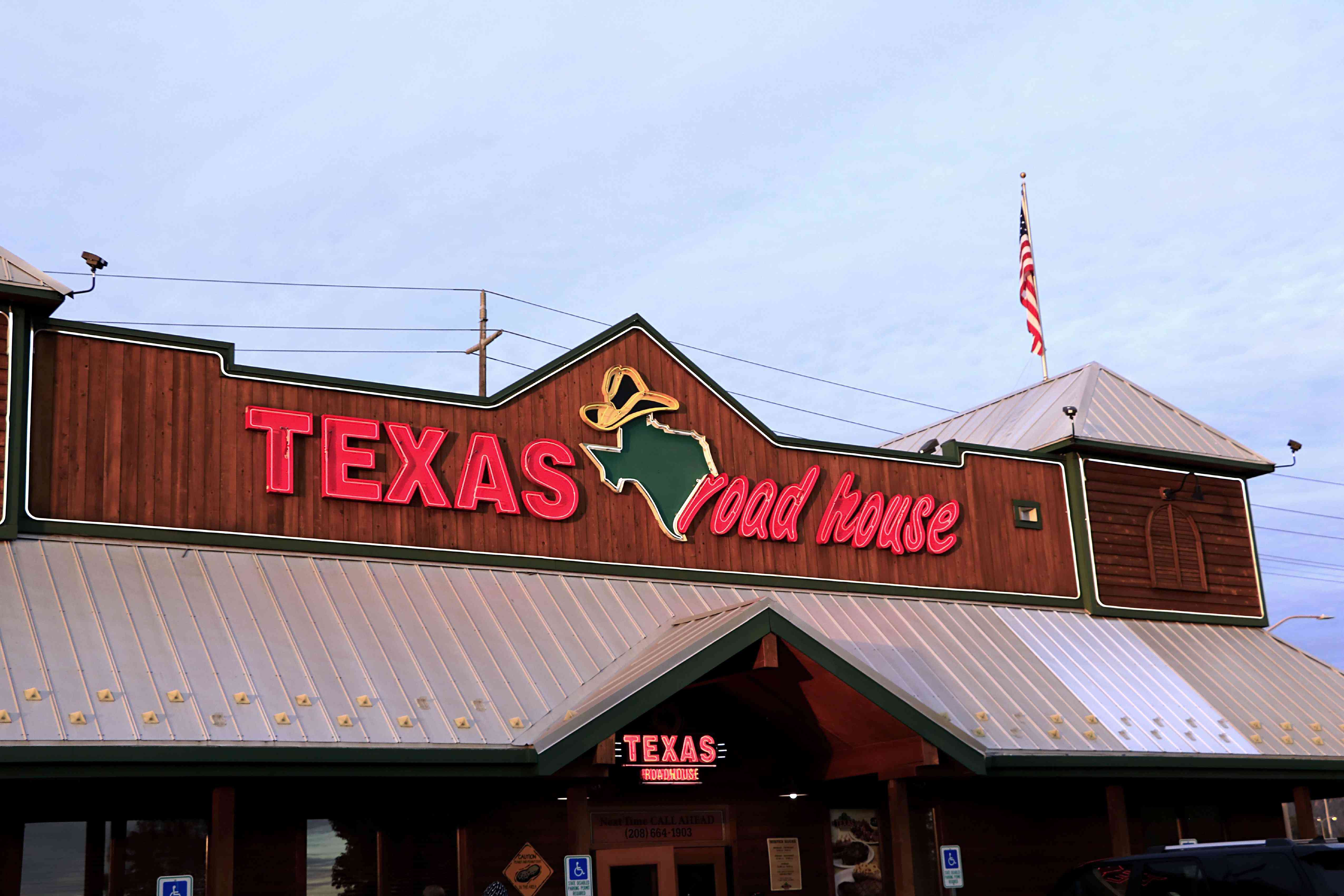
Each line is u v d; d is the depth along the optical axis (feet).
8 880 55.11
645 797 70.74
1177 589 93.97
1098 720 76.38
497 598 67.82
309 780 58.23
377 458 68.80
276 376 67.15
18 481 59.16
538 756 56.34
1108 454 93.61
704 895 71.10
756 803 73.77
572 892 57.67
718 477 78.69
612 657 65.92
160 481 62.90
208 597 59.82
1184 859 54.03
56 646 53.26
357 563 66.44
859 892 75.56
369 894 62.34
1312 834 80.89
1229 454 98.94
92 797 57.57
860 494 83.41
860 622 78.38
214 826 54.39
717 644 60.23
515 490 72.08
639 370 78.13
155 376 64.08
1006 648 81.56
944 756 68.03
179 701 52.70
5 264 61.87
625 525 75.05
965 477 88.53
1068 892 57.62
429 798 65.00
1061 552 90.84
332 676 57.57
